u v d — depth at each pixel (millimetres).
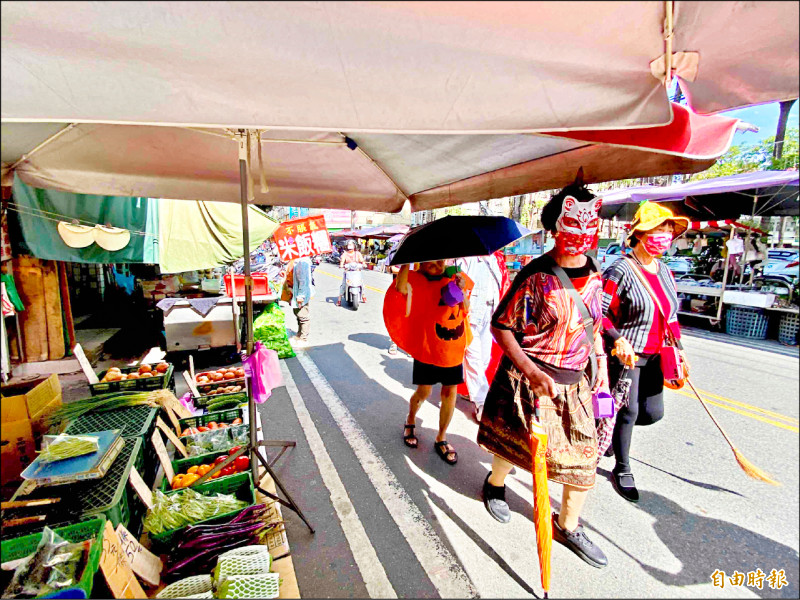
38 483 1852
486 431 2176
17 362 4562
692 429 3172
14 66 1060
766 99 1075
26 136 2264
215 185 3227
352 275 9281
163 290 7129
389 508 2471
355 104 1252
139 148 2627
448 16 884
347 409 3900
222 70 1105
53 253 4344
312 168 3201
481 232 2480
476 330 3672
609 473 2760
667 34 929
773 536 1332
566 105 1184
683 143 1428
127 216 4922
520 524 2316
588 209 1720
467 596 1840
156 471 2693
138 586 1638
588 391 1941
